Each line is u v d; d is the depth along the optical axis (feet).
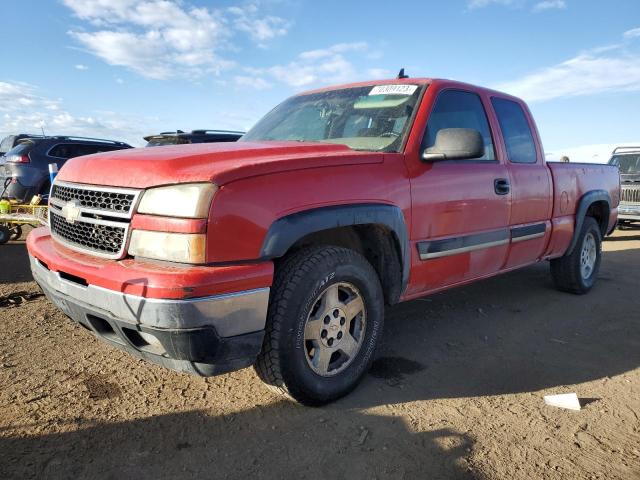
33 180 30.60
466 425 9.06
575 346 13.24
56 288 9.06
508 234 13.78
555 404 9.95
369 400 9.87
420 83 12.45
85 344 12.33
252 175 8.14
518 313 15.98
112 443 8.19
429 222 11.27
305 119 13.46
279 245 8.23
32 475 7.32
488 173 12.97
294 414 9.23
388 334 13.76
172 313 7.32
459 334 13.91
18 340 12.50
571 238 17.16
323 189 9.05
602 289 19.36
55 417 8.92
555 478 7.65
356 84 13.84
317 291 8.95
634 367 11.96
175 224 7.67
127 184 8.30
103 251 8.56
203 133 30.66
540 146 15.80
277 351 8.57
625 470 7.89
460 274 12.55
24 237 29.81
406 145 11.11
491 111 13.89
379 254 10.60
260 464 7.75
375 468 7.74
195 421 8.92
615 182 20.12
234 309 7.77
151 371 10.88
